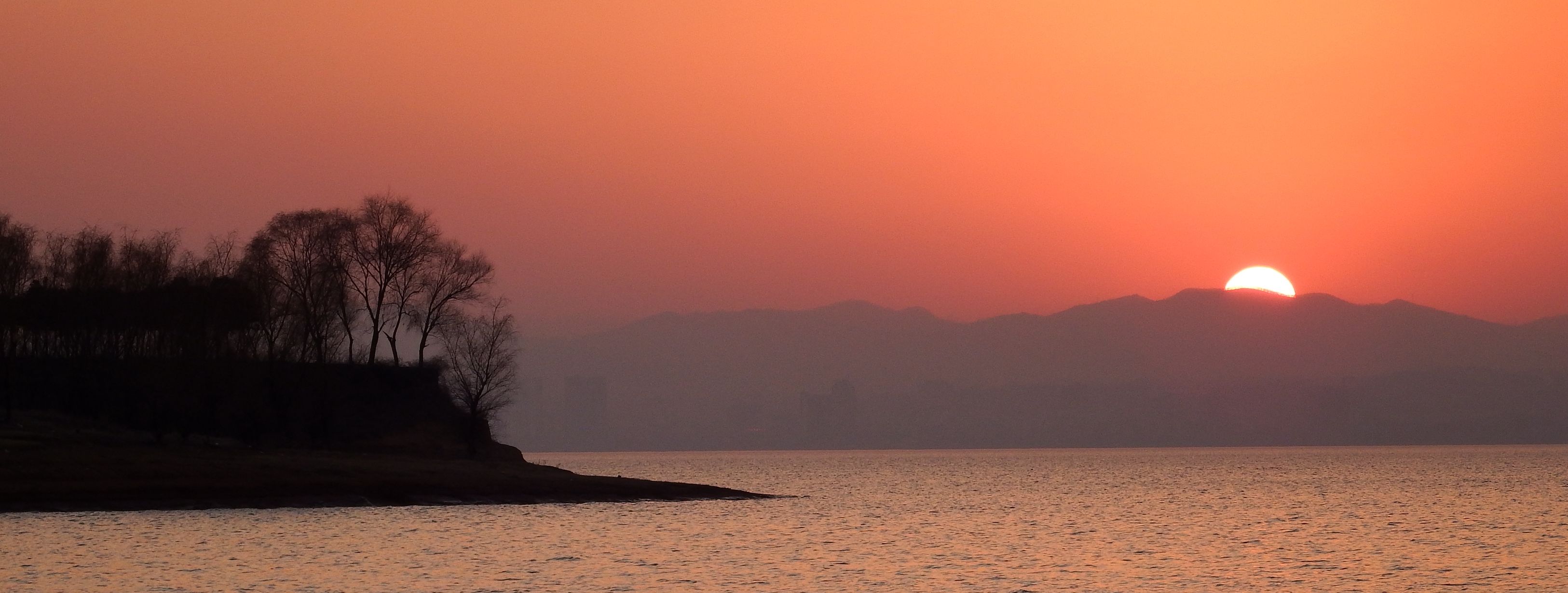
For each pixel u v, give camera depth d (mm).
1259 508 152750
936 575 85750
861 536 111312
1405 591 79500
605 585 80000
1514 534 114250
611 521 118750
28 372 148000
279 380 149750
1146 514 142125
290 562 86938
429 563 88125
